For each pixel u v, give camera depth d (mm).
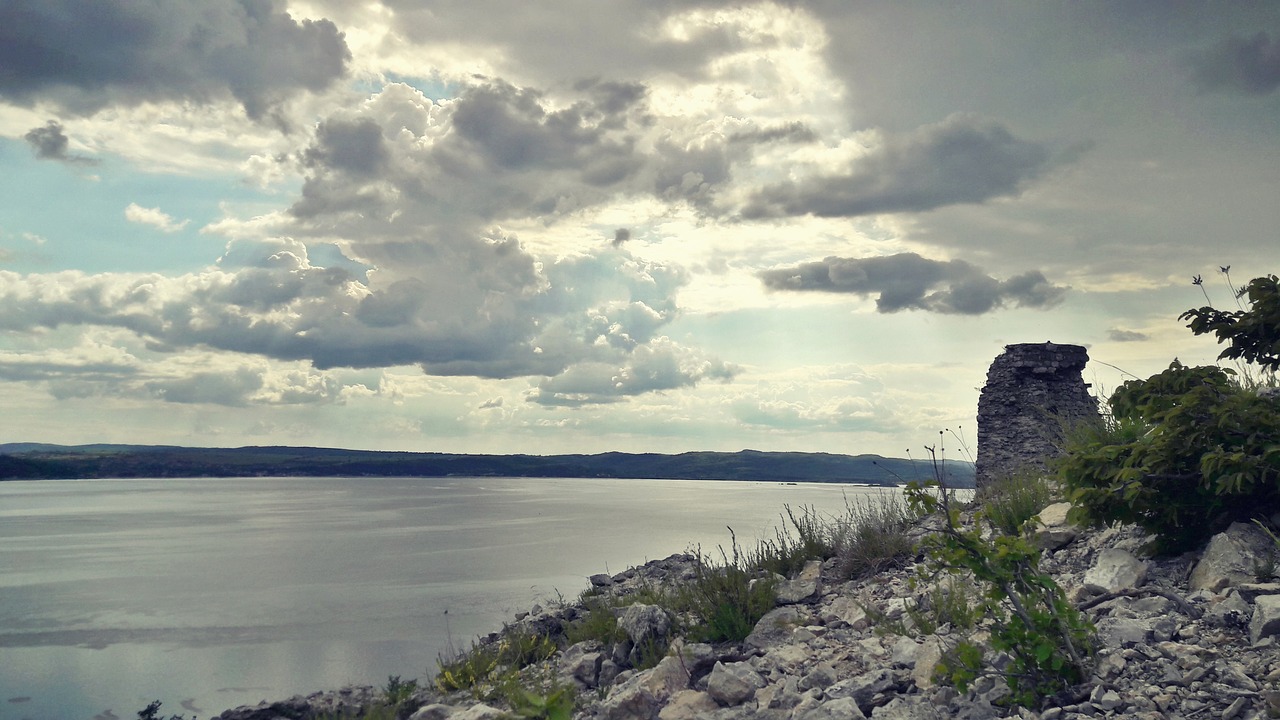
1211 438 8242
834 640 9188
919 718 6367
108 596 51688
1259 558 7586
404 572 58906
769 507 152250
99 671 27641
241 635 35219
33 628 39031
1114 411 10203
